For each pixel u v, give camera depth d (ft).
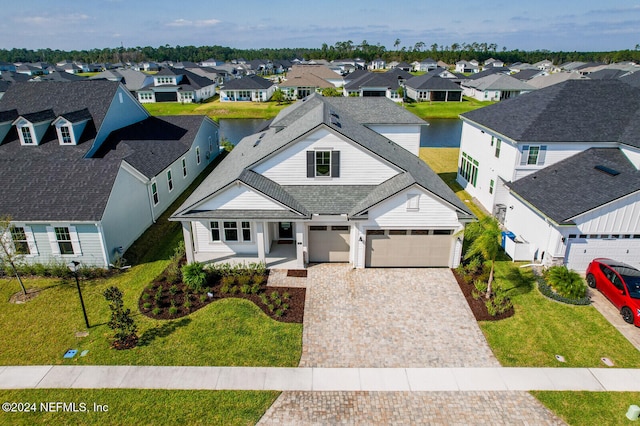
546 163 77.10
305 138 64.75
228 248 69.72
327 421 37.91
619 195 58.65
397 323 52.06
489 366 44.83
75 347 47.62
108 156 86.12
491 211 86.53
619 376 43.32
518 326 51.26
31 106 93.97
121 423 37.58
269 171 67.10
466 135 102.42
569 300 55.72
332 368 44.50
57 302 56.49
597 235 61.41
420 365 44.96
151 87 285.84
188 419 37.99
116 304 48.42
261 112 254.68
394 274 63.72
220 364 44.83
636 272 55.67
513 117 83.97
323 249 66.85
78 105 93.81
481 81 301.43
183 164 101.40
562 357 46.06
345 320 52.65
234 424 37.55
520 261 67.72
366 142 69.00
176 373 43.50
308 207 64.13
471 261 65.57
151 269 65.36
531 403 40.04
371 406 39.65
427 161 131.13
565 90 83.41
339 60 597.93
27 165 70.44
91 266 65.00
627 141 71.87
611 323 51.65
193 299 56.70
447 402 40.16
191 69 409.08
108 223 64.80
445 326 51.47
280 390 41.47
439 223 62.03
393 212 61.52
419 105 268.41
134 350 46.88
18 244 63.82
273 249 71.41
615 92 82.53
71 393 40.98
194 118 117.08
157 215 85.15
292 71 336.70
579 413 38.88
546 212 63.10
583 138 74.95
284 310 54.08
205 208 61.93
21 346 47.88
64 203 63.98
